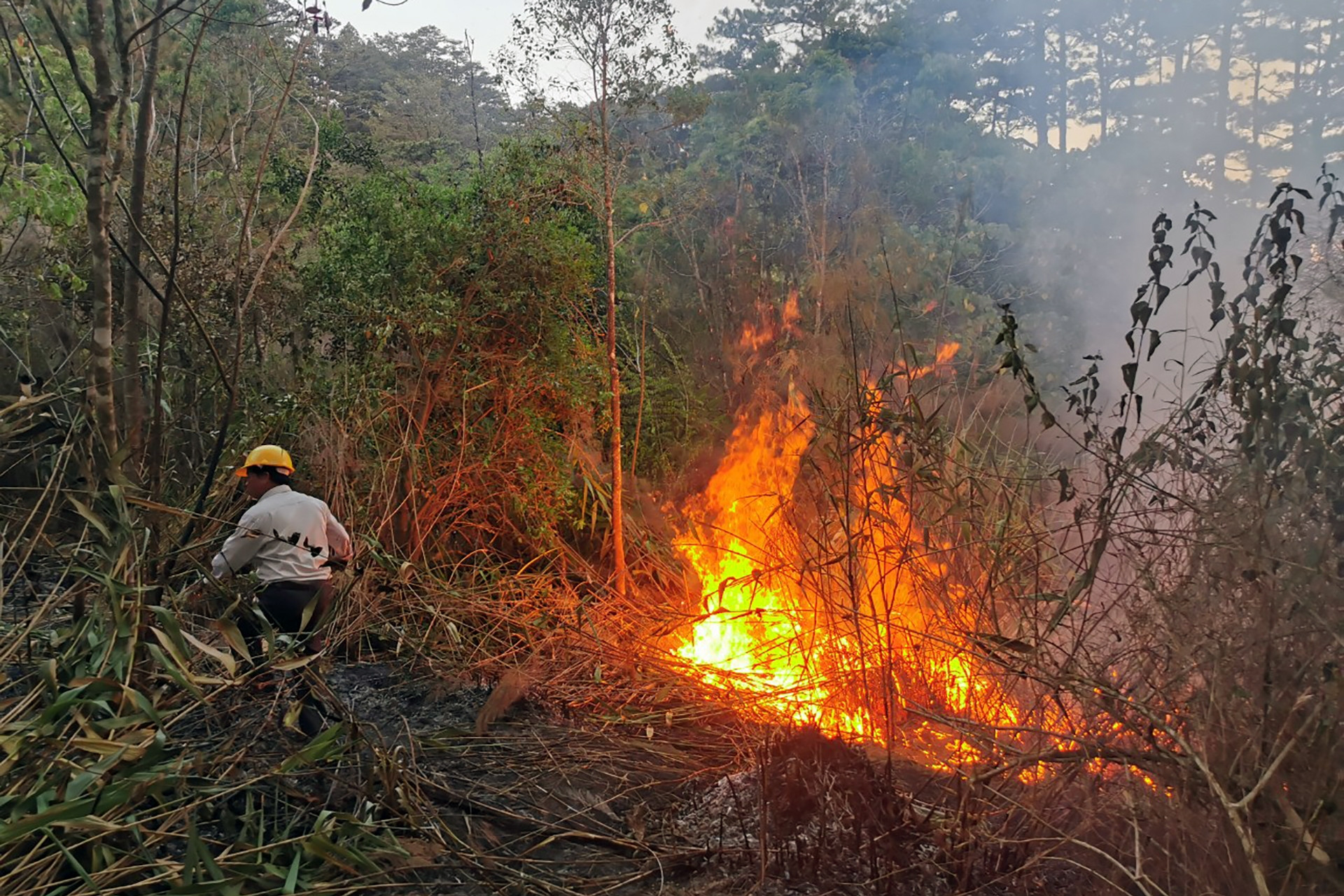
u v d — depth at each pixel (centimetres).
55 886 324
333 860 360
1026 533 417
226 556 484
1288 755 289
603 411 841
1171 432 350
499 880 380
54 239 802
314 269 870
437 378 816
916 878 360
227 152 954
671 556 806
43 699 384
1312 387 311
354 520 722
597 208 794
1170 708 326
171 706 420
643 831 418
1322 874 271
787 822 399
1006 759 367
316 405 809
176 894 328
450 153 2308
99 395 438
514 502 784
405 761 476
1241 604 310
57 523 543
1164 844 322
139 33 441
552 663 610
